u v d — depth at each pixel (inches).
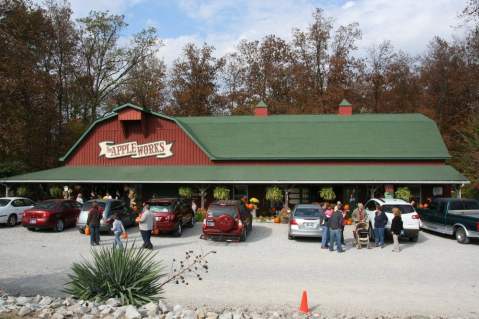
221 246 743.1
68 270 555.5
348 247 745.6
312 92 2014.0
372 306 422.9
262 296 454.6
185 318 341.1
